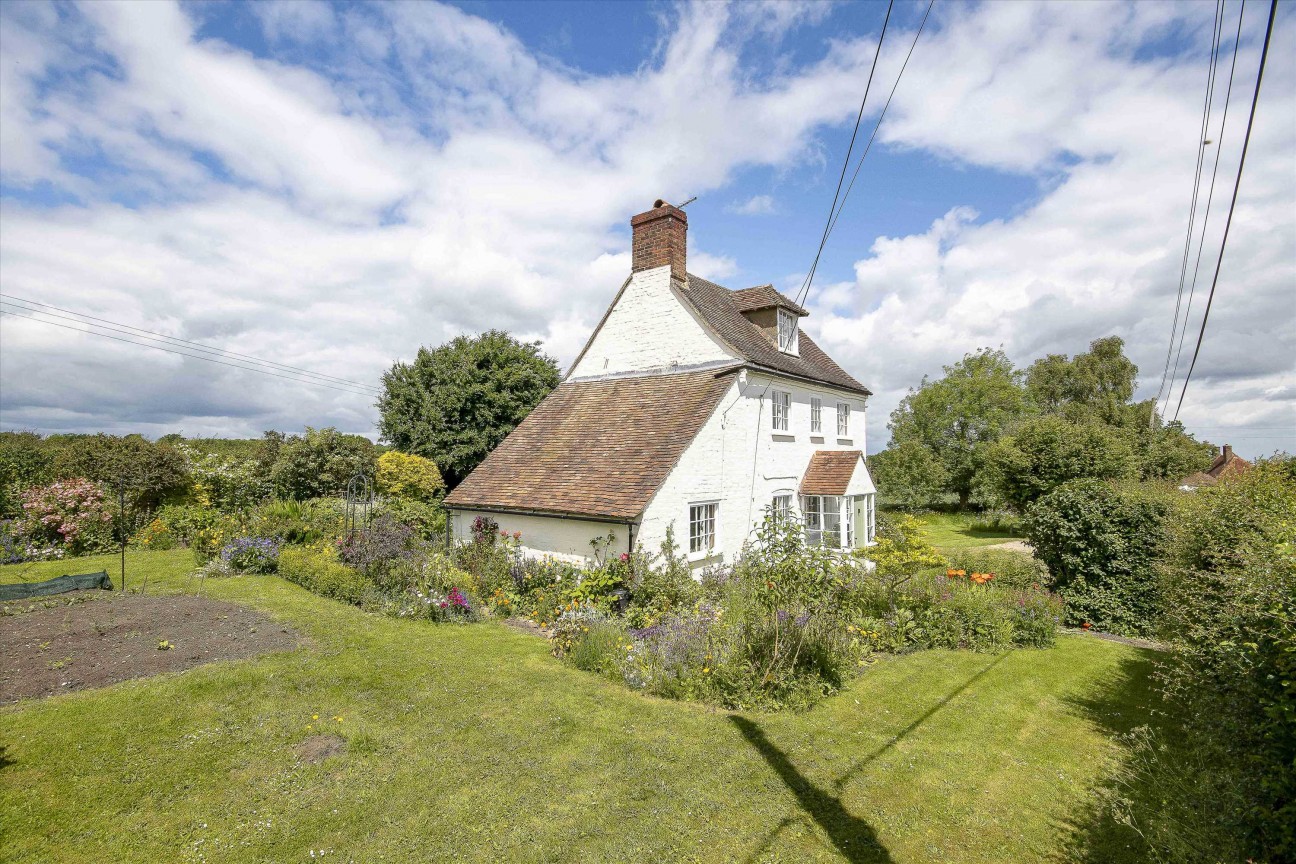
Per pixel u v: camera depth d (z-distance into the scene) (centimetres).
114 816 530
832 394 2198
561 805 561
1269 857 379
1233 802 410
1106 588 1226
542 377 3466
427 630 1124
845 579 1119
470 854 491
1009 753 679
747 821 543
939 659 1015
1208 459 4728
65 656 896
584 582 1226
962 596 1145
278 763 624
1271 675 392
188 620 1104
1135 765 641
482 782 597
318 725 706
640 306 1873
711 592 1311
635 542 1288
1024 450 3023
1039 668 968
